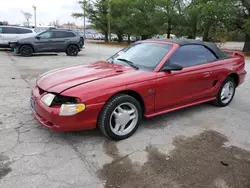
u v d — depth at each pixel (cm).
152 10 2997
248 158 301
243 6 2153
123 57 425
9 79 691
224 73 467
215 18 2217
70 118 294
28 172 258
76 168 269
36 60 1159
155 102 363
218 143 338
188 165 282
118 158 291
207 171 272
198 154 307
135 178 255
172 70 368
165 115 437
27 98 505
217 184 251
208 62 442
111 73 345
